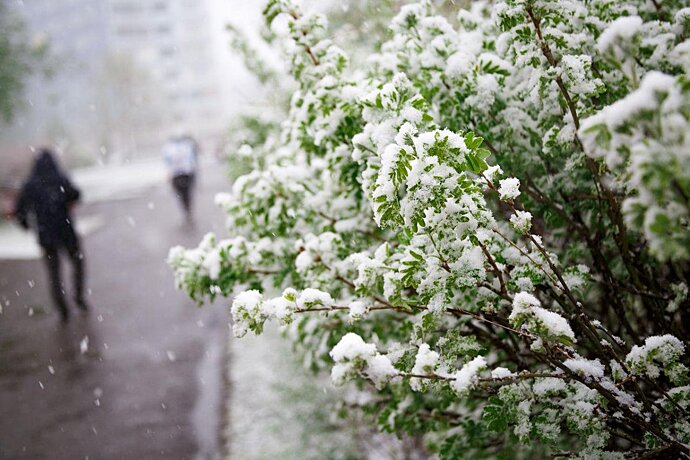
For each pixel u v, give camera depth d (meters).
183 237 11.40
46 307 7.76
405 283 1.63
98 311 7.45
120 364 5.77
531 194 2.15
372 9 3.64
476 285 1.70
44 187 7.05
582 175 2.16
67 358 5.98
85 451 4.28
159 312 7.28
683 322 2.13
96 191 21.69
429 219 1.56
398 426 2.39
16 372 5.71
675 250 0.96
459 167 1.49
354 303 1.74
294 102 2.41
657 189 0.97
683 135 0.94
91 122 47.75
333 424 4.18
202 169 25.55
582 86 1.70
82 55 60.53
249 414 4.64
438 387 1.57
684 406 1.58
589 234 2.31
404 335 2.19
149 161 43.38
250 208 2.50
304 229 2.62
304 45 2.29
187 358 5.85
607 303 2.39
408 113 1.78
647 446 1.62
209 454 4.14
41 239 7.07
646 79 0.99
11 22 14.80
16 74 14.80
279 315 1.64
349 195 2.41
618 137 1.03
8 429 4.65
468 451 2.29
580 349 2.22
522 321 1.53
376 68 2.48
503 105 2.21
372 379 1.45
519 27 1.74
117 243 11.56
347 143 2.24
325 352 2.70
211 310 7.22
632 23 1.15
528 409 1.64
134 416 4.75
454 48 2.23
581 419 1.58
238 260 2.40
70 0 61.03
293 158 3.03
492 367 2.30
